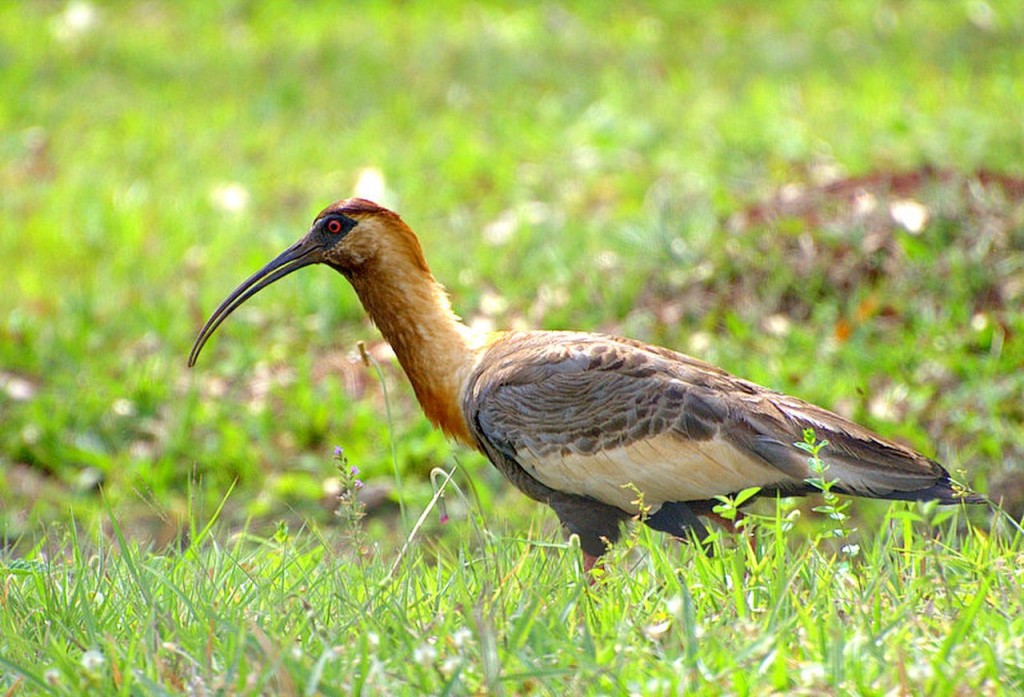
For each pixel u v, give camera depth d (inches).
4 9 948.6
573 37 885.2
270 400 539.5
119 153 746.2
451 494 481.4
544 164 706.8
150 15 944.9
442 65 846.5
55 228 663.8
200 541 337.7
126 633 277.6
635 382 340.5
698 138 709.9
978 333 508.1
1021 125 647.1
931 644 248.2
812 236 557.3
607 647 247.1
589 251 589.6
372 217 371.6
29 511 481.4
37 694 257.8
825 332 526.0
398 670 245.9
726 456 331.6
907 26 856.9
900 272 535.2
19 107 792.9
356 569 313.6
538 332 367.2
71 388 541.6
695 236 575.8
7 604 293.0
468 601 275.4
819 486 295.1
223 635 266.7
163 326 578.2
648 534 310.8
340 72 837.2
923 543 303.9
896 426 477.1
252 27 918.4
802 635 254.5
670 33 894.4
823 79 776.3
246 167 726.5
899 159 637.3
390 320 373.4
